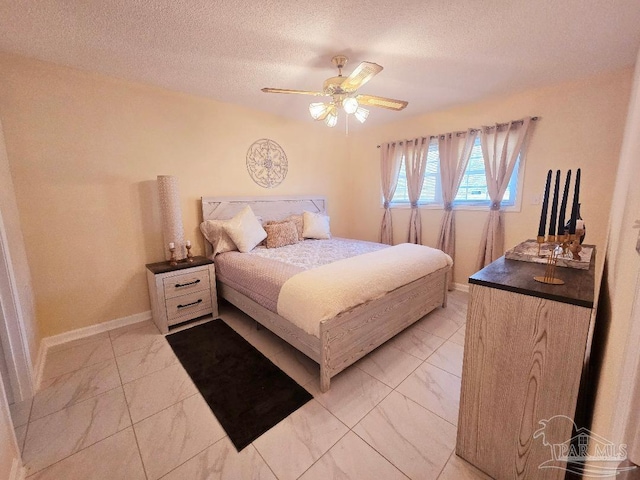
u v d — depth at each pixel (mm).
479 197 3402
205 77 2500
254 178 3551
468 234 3498
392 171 4117
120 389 1813
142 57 2131
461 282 3613
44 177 2209
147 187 2725
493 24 1752
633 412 453
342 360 1854
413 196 3887
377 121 3988
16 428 1511
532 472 1126
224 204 3227
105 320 2588
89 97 2361
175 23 1717
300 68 2338
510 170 2988
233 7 1575
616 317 864
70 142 2301
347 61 2207
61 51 2018
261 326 2674
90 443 1420
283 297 1949
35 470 1281
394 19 1697
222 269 2846
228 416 1585
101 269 2531
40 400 1714
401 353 2211
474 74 2471
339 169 4613
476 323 1202
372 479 1237
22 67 2072
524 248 1734
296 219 3717
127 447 1398
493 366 1175
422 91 2869
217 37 1874
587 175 2621
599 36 1878
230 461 1322
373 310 2045
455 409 1633
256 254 2830
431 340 2398
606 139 2506
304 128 4051
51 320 2320
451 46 2010
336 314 1754
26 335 1804
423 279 2559
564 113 2691
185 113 2914
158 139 2760
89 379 1911
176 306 2607
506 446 1178
